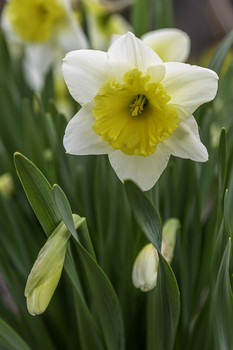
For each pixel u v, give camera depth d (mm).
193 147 494
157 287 514
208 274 594
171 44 577
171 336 530
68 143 498
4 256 571
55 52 724
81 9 669
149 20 680
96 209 585
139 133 513
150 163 505
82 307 530
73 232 479
